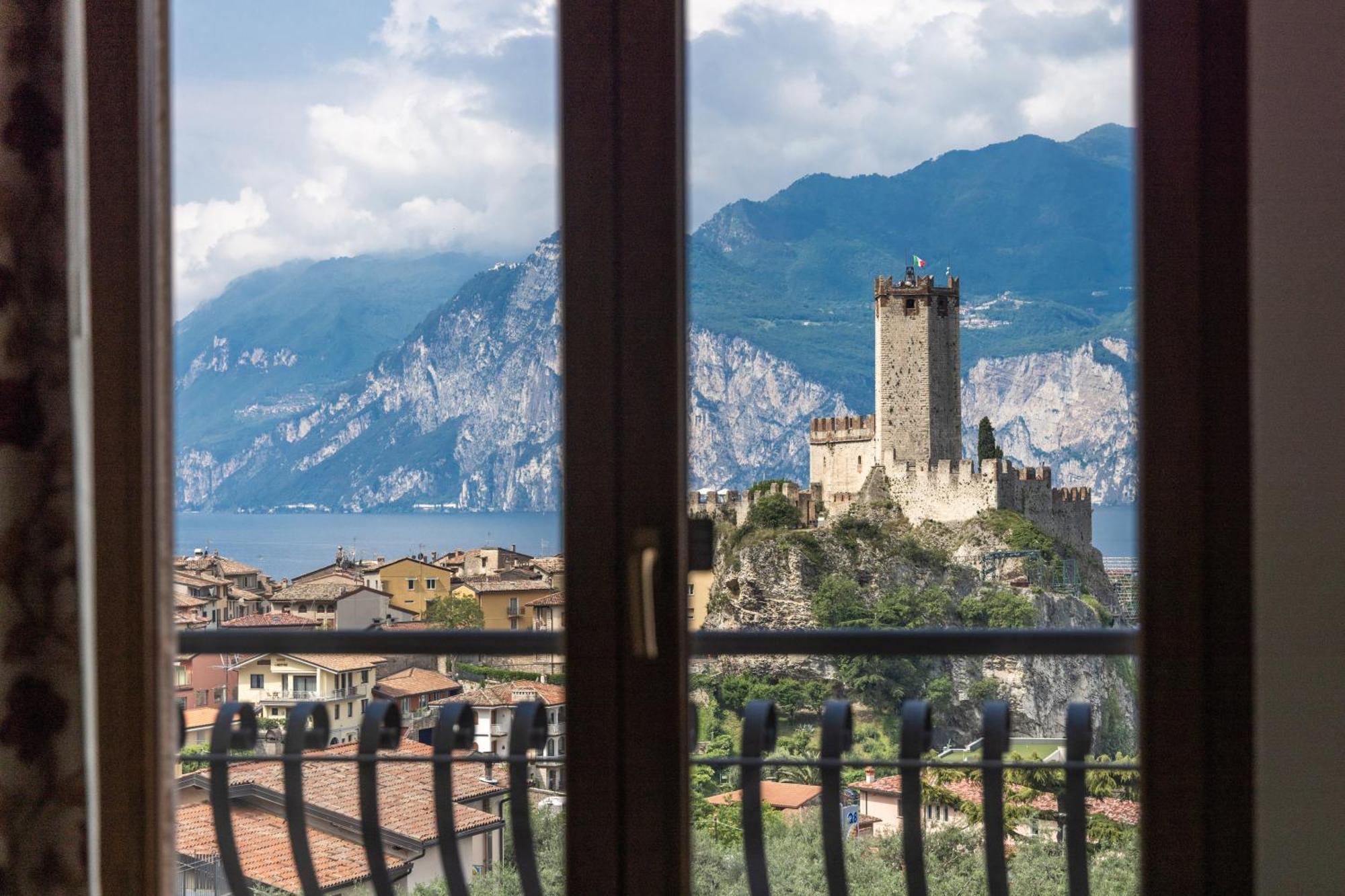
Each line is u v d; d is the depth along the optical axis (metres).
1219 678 2.67
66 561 2.75
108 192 2.83
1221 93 2.69
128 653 2.82
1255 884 2.65
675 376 2.76
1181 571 2.68
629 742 2.75
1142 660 2.69
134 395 2.82
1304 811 2.63
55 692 2.75
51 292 2.75
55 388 2.75
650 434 2.76
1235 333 2.68
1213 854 2.67
